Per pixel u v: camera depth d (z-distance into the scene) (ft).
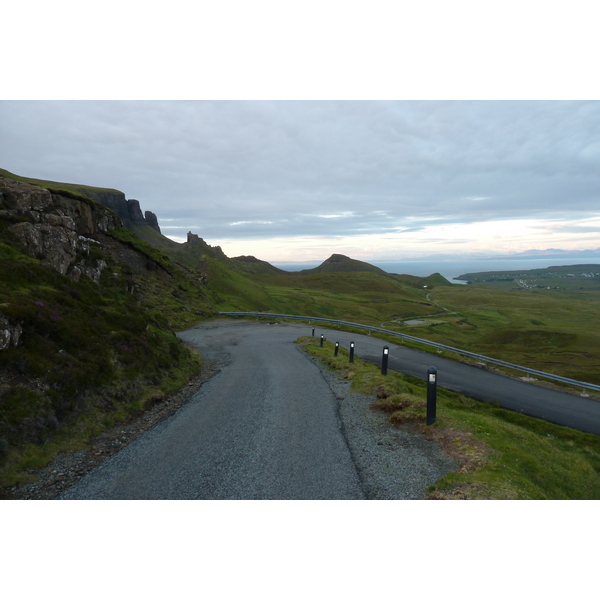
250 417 44.39
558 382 90.94
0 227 65.16
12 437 31.22
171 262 240.12
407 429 39.34
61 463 31.53
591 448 51.78
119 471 30.68
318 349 99.30
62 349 44.60
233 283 318.86
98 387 44.27
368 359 103.24
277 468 30.94
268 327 163.73
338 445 35.55
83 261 90.22
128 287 105.91
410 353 114.32
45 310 47.14
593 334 382.22
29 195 85.05
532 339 386.93
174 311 166.09
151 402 48.42
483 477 28.07
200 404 50.14
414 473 29.58
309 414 45.44
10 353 37.17
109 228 192.65
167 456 33.53
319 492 27.30
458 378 88.38
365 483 28.37
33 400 35.04
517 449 34.37
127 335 58.65
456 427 38.29
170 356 67.26
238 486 28.25
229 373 71.15
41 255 68.28
